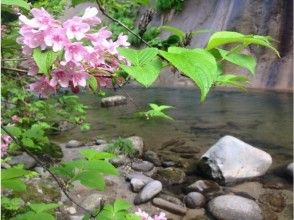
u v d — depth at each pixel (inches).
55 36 37.5
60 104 183.9
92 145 256.4
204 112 346.9
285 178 206.1
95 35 41.4
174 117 332.2
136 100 398.0
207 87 29.2
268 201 182.4
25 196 159.6
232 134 281.6
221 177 199.8
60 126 286.8
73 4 51.5
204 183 197.3
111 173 47.9
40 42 37.3
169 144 263.4
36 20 38.0
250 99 391.9
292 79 438.0
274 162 227.5
